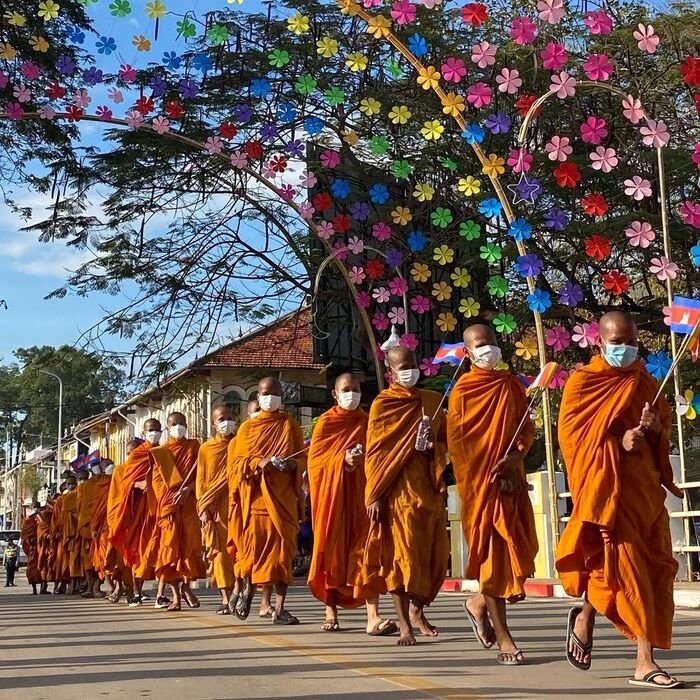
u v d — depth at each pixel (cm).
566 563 545
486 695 511
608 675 574
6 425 8831
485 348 637
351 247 1254
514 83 1034
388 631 810
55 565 1770
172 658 693
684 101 1970
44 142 1805
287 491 934
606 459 525
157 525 1200
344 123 1825
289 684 562
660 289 2134
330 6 1842
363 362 2128
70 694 545
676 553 1273
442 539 730
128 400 2469
